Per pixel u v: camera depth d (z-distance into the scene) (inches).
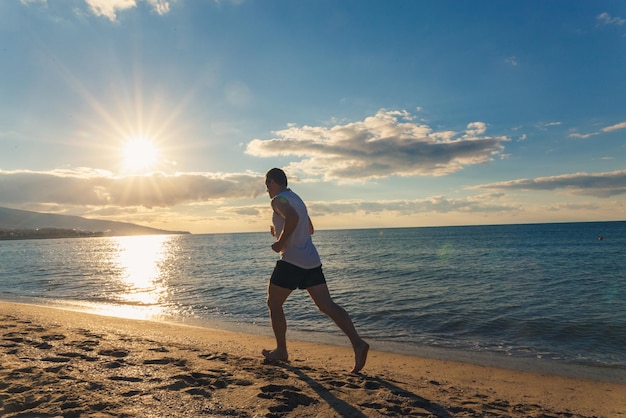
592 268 850.8
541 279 669.3
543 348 261.4
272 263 1167.0
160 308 426.9
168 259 1541.6
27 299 495.2
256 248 2564.0
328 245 2434.8
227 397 109.3
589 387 181.6
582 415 138.7
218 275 815.1
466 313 379.2
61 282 714.2
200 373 134.0
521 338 289.4
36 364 136.0
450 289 554.9
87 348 170.1
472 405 126.7
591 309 398.0
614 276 700.7
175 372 133.3
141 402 101.1
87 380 117.8
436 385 161.5
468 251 1555.1
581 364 223.9
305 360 204.2
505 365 218.5
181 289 592.7
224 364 152.3
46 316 319.9
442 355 239.5
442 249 1742.1
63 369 129.8
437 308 405.4
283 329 154.7
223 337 265.4
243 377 131.6
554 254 1309.1
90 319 315.9
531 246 1814.7
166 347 186.9
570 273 758.5
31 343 175.6
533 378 194.1
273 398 110.1
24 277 825.5
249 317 373.1
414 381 164.1
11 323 247.9
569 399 162.7
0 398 98.2
